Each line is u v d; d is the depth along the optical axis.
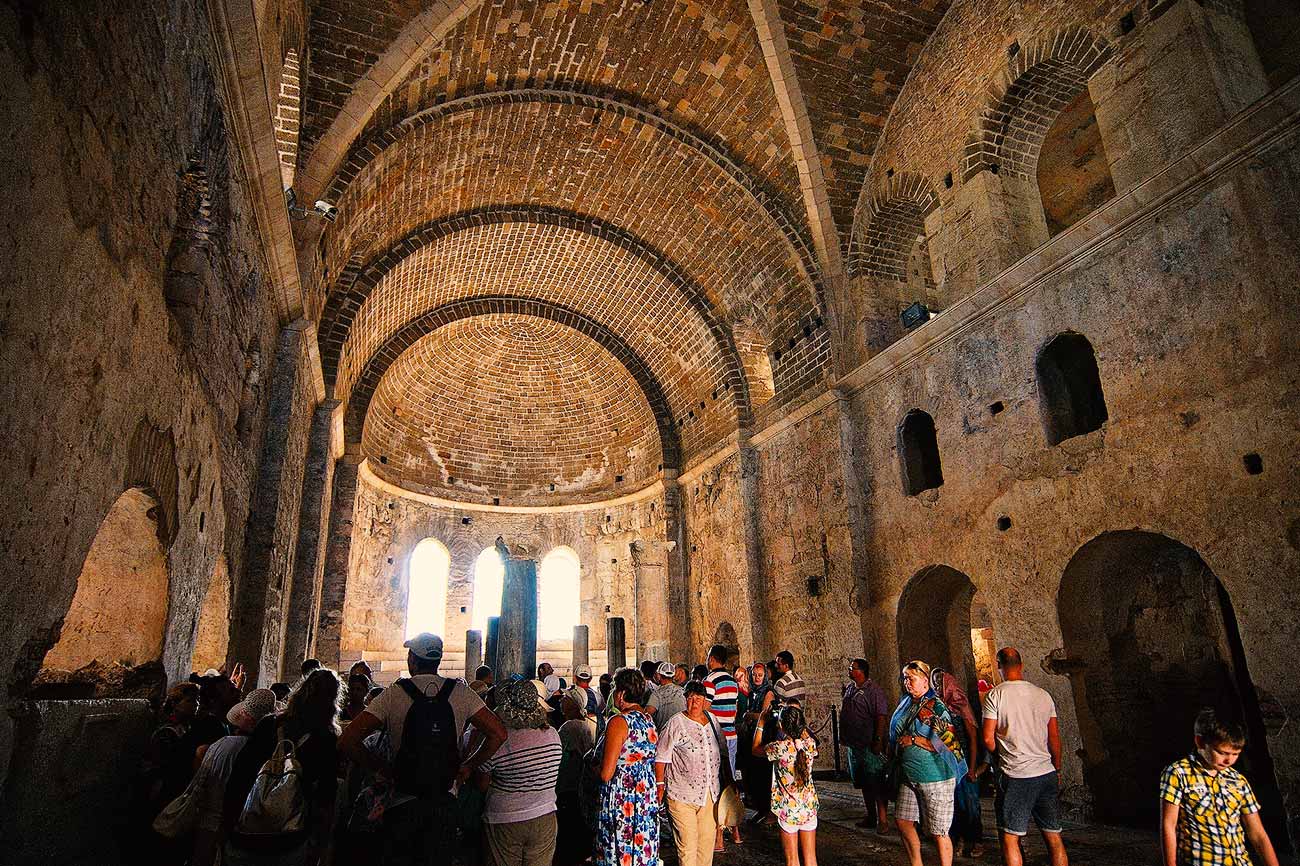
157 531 5.66
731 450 18.66
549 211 18.19
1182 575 10.44
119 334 4.48
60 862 4.19
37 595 3.65
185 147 5.72
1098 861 7.51
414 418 23.44
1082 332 10.24
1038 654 10.31
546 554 24.50
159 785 4.98
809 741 6.38
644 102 15.20
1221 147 8.56
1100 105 10.60
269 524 10.37
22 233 3.23
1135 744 10.04
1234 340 8.41
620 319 21.52
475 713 4.66
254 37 6.63
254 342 9.25
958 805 7.70
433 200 16.41
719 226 17.34
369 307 17.05
